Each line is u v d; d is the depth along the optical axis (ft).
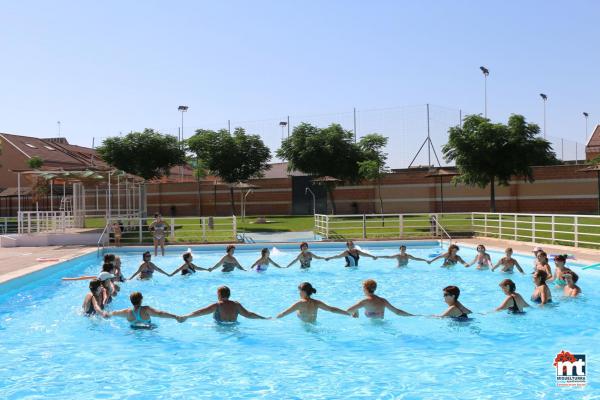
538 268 42.93
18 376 22.35
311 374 22.21
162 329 29.68
